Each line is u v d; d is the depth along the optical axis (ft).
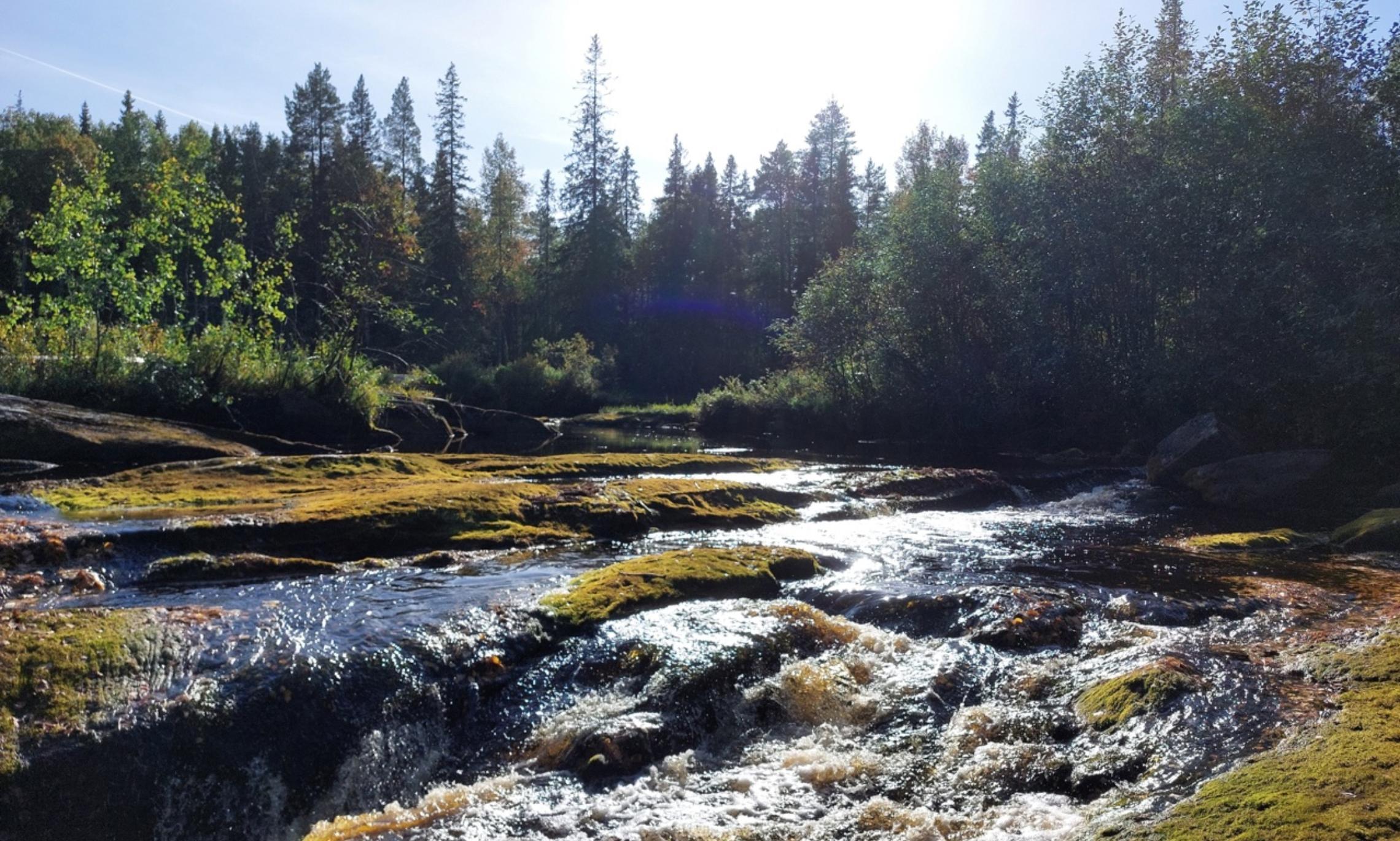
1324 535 33.58
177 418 48.11
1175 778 12.48
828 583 24.09
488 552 25.00
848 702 16.46
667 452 63.31
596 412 121.80
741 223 201.26
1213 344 58.39
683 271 177.47
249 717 13.78
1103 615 21.16
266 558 21.27
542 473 38.19
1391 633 17.75
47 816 11.82
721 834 12.16
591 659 17.20
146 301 50.34
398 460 35.88
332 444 55.36
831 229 173.99
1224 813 10.47
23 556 18.99
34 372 44.09
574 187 170.71
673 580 21.26
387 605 18.49
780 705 16.26
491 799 13.39
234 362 54.08
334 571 21.62
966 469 48.75
